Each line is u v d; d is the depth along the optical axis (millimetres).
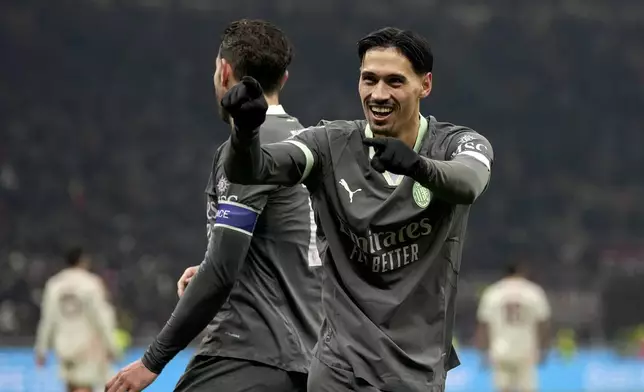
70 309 43062
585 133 113188
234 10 110688
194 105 106375
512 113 113188
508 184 105625
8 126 99562
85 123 101938
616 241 98625
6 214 91000
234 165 11773
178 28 109188
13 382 49750
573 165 110938
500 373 50844
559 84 115125
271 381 15062
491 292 51281
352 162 12945
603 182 109750
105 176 97312
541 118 113438
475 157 12586
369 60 12758
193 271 16328
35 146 98062
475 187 12055
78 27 107062
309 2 112375
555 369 60844
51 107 102750
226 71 15586
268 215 15117
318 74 109750
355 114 106875
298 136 13055
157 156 100562
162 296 81125
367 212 12711
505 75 114812
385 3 113812
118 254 87938
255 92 11078
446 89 112688
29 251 87500
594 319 79062
